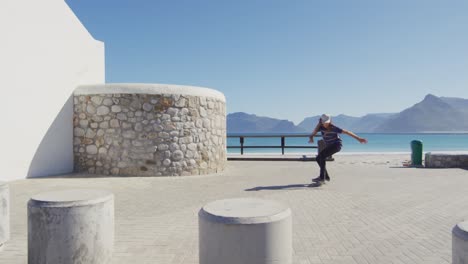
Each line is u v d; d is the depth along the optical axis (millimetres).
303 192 7734
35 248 3219
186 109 10367
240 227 2553
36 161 9406
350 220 5375
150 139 9953
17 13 8961
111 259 3529
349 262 3686
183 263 3688
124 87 9977
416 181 9438
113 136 9969
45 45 9680
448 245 4199
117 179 9336
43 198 3340
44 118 9570
